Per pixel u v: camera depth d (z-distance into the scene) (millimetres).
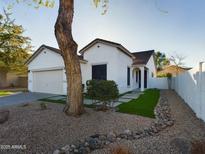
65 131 4848
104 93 7195
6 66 23406
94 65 15078
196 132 5141
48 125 5043
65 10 5848
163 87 23219
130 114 7086
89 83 7512
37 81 16766
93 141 4297
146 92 16719
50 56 15547
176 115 7449
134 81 19578
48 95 14086
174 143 4176
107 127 5441
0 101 10836
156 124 5969
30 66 17219
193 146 3660
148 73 21594
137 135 4945
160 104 10016
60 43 5898
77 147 4059
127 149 3877
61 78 14867
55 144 4121
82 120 5742
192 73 8273
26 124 4996
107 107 7820
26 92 16656
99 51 14812
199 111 6793
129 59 17297
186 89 10430
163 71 39062
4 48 21531
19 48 22453
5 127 4758
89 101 10203
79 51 15531
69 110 6098
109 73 14172
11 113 6246
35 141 4125
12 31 21422
